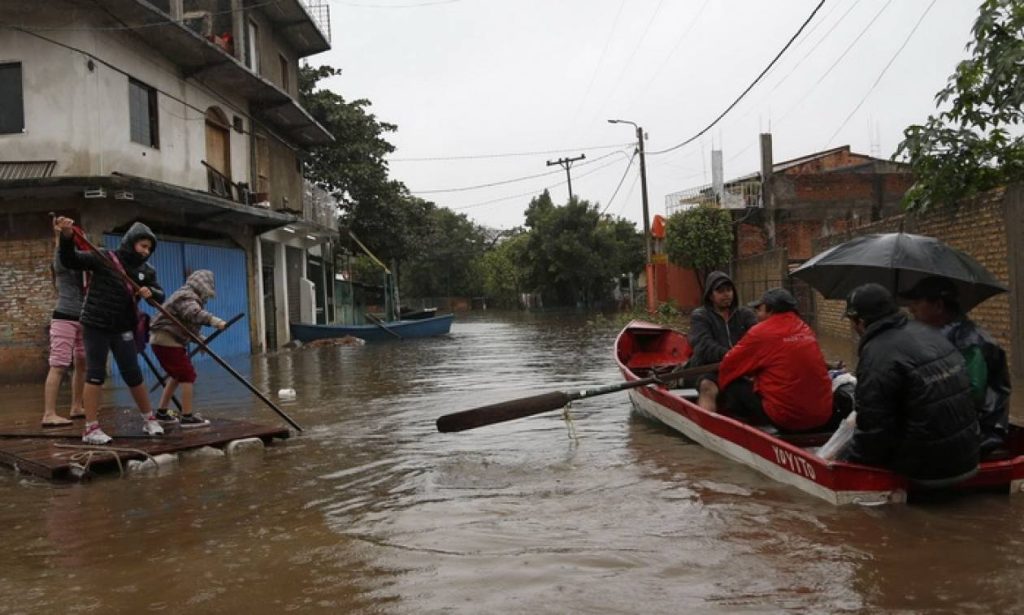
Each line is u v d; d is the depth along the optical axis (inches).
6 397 460.4
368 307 1658.5
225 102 744.3
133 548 169.3
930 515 175.2
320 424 327.0
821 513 179.6
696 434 262.2
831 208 1112.2
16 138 536.7
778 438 221.6
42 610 136.4
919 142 392.8
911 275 249.3
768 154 1117.7
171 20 562.3
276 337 863.7
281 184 918.4
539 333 1009.5
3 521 191.9
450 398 403.2
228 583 147.5
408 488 217.5
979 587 135.6
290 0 820.6
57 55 536.1
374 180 1186.0
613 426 306.5
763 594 135.6
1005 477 186.4
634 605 132.8
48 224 537.0
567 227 1780.3
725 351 270.7
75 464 231.5
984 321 391.5
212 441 263.3
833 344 601.6
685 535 168.4
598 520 181.8
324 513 193.6
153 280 274.5
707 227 1160.8
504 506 196.4
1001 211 365.7
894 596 133.0
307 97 1140.5
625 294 1924.2
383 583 145.6
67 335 297.1
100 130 546.0
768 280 871.7
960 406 175.2
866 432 181.5
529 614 130.2
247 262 768.3
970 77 367.6
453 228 2623.0
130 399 426.9
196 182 682.8
